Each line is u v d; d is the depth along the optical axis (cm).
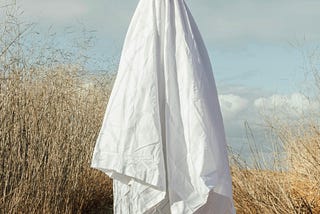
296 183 601
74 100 716
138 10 353
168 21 344
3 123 530
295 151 589
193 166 322
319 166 564
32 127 565
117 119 339
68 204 623
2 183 522
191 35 344
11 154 526
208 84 339
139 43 345
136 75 340
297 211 538
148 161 326
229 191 329
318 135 584
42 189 560
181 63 337
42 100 608
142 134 330
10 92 546
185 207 321
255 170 580
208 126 329
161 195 326
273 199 549
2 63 553
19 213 514
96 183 737
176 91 337
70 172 638
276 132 584
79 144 680
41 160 563
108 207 726
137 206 330
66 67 711
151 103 333
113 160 335
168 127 332
